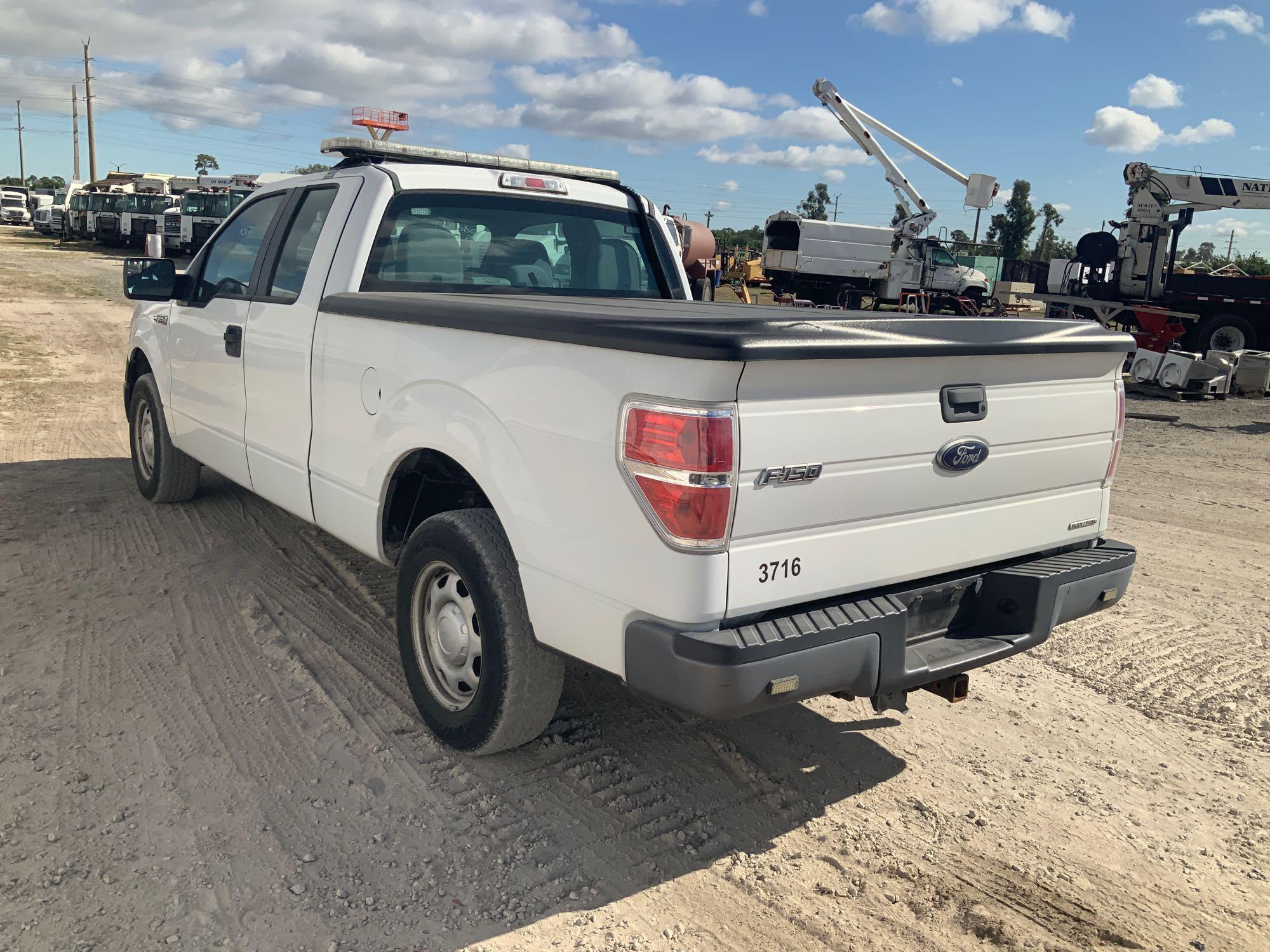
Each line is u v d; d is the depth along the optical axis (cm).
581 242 468
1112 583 333
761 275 3309
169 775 317
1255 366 1468
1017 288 3212
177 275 523
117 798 304
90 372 1184
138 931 247
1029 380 303
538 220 448
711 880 281
